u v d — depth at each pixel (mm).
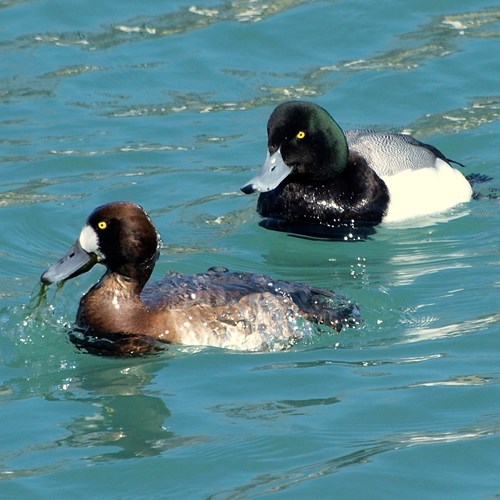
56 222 13680
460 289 12016
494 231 13562
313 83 17016
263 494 8336
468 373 10047
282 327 10742
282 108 13719
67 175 14789
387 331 11016
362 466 8641
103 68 17328
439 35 18078
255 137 15703
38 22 18422
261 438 9047
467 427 9148
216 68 17375
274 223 13945
